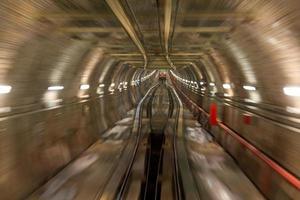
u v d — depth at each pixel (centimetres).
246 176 927
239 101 1077
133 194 816
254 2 488
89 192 769
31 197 725
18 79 633
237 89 1091
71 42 783
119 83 2206
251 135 905
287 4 429
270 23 530
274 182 693
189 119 2209
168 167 1077
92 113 1395
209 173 957
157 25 764
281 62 608
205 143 1396
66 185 815
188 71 2691
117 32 795
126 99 2667
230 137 1194
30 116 726
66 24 640
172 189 878
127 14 626
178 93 4391
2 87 576
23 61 617
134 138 1434
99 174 913
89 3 520
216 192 800
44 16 543
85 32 752
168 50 1259
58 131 930
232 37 783
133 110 2683
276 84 680
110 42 956
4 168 616
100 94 1573
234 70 1041
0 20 457
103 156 1130
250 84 898
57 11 545
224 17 619
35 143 762
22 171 696
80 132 1188
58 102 926
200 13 607
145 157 1169
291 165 613
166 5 530
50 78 811
